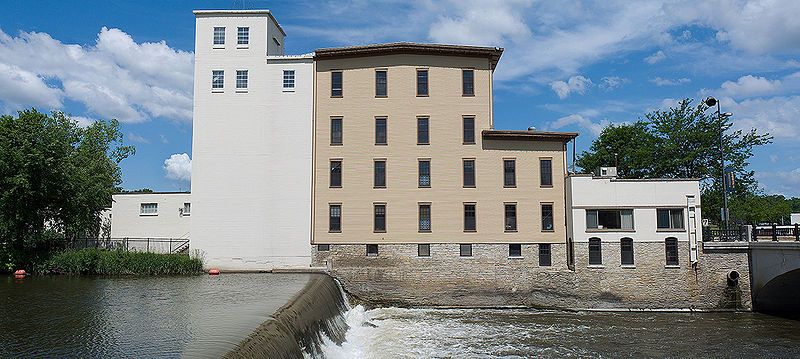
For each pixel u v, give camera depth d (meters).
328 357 22.66
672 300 39.19
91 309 23.05
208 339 16.58
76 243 46.75
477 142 42.44
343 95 43.16
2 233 39.75
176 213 52.84
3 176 39.53
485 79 43.25
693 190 39.97
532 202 41.94
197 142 43.28
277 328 18.62
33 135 40.69
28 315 21.61
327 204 42.44
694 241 39.47
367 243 41.88
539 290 40.62
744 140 61.72
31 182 40.16
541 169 42.28
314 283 32.78
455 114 42.72
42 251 41.59
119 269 40.19
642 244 39.78
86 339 16.94
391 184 42.22
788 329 32.34
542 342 28.67
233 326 18.58
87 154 60.16
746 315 37.19
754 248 38.50
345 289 41.47
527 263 41.28
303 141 43.00
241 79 43.72
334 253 42.03
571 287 40.06
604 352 26.80
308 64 43.62
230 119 43.38
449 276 41.34
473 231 41.69
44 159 40.41
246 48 43.88
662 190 40.12
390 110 42.78
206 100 43.62
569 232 41.03
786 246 35.25
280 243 42.28
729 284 39.00
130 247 48.78
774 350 27.36
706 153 62.06
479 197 41.97
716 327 32.97
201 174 43.03
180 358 14.30
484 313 38.19
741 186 62.38
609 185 40.38
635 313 38.12
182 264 40.66
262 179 42.84
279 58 43.59
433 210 41.91
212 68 43.84
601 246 39.97
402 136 42.59
